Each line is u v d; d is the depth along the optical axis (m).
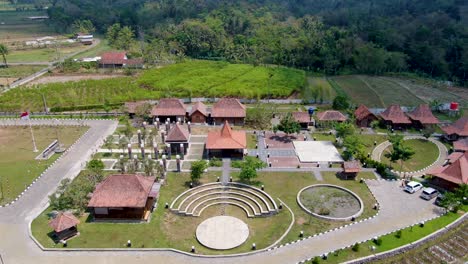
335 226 74.88
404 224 75.12
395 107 124.12
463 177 85.06
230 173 94.25
